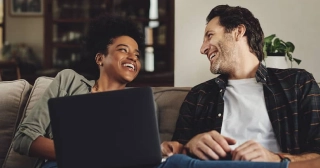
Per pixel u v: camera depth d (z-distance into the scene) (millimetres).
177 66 3680
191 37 3666
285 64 3018
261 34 2328
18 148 2184
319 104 2150
